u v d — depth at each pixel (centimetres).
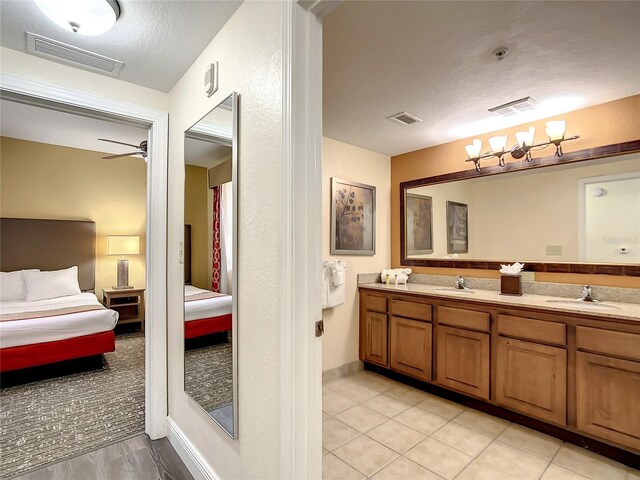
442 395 282
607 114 237
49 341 314
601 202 241
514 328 233
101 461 193
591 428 198
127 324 488
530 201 277
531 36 166
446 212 329
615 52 178
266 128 126
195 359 182
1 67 172
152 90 220
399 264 366
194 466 177
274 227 121
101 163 480
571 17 152
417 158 353
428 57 185
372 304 331
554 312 215
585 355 201
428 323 284
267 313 125
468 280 310
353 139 319
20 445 209
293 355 111
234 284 144
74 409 256
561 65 192
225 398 152
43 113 324
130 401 271
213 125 165
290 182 112
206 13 149
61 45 171
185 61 188
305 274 114
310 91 116
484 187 304
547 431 225
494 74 202
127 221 501
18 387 297
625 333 187
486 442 216
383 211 368
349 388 299
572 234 254
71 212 459
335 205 319
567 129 255
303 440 112
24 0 140
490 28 160
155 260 217
